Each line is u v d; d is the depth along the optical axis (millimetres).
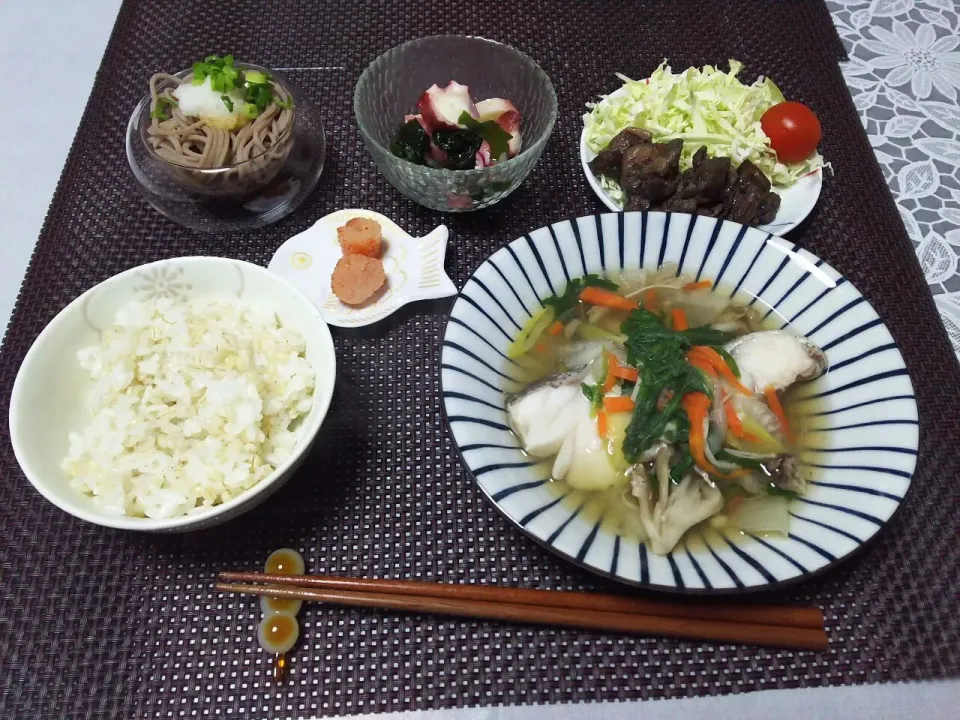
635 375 305
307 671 271
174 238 378
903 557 294
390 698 267
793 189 399
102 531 299
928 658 274
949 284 393
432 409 329
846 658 274
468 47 396
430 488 310
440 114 375
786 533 271
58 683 268
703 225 338
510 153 388
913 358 347
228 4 473
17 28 492
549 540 254
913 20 506
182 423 289
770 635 269
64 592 285
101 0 512
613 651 276
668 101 410
